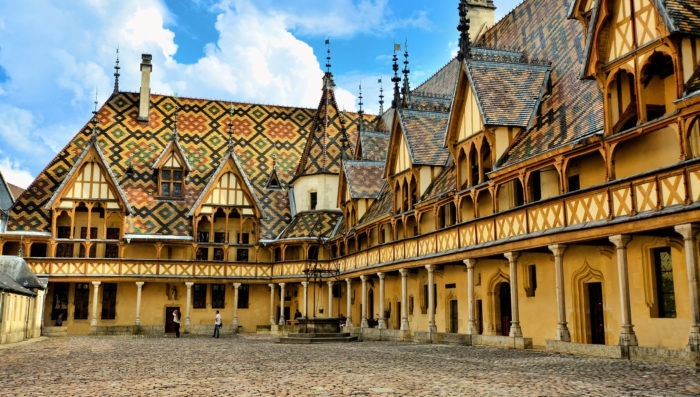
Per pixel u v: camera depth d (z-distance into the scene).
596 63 19.23
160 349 24.67
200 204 45.66
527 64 27.41
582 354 18.34
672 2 17.09
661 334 18.59
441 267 31.66
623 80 19.28
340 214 47.34
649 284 19.19
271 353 21.78
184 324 45.12
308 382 12.56
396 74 34.88
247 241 47.25
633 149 19.48
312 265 44.34
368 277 38.03
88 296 43.50
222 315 46.25
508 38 33.66
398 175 34.09
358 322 43.19
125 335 40.91
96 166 43.75
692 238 15.30
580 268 22.41
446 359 17.78
